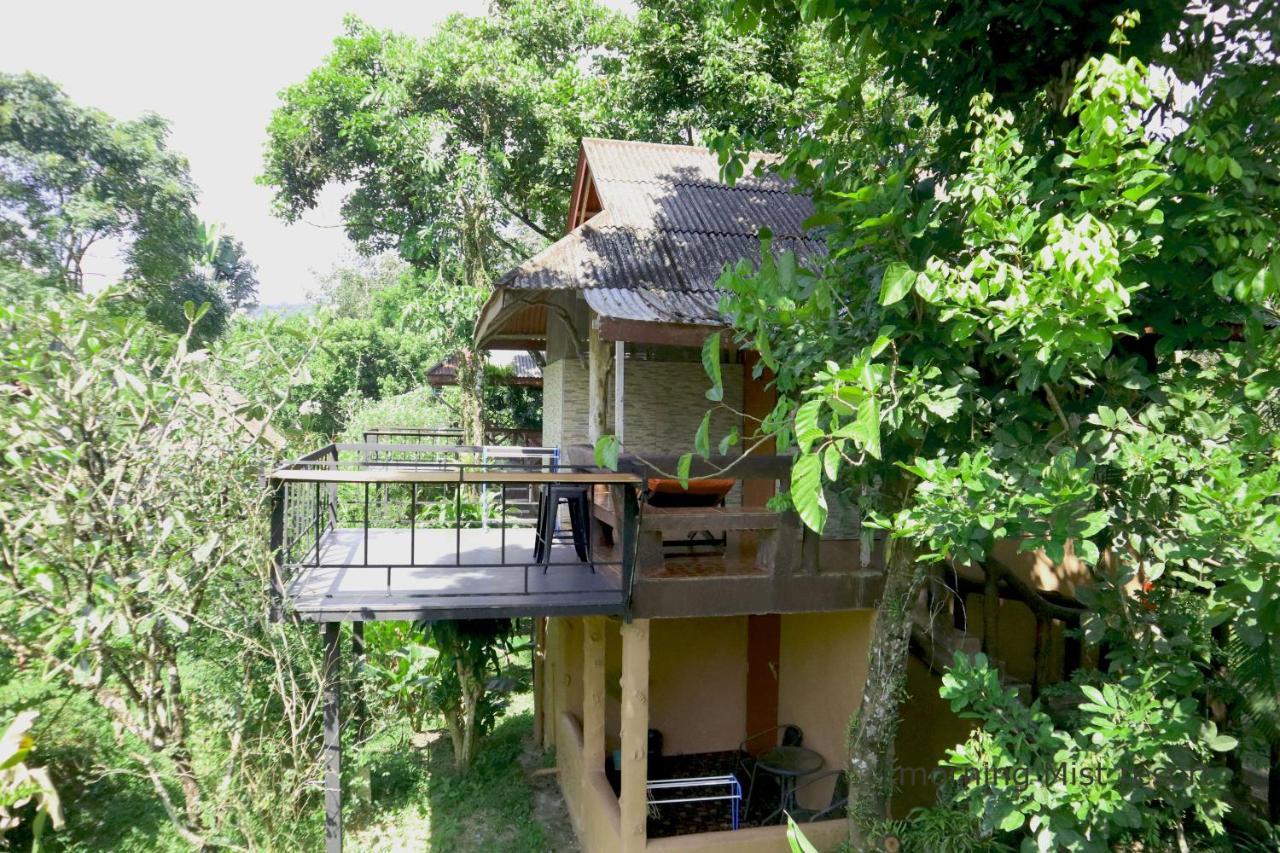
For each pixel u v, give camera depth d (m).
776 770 6.55
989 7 4.19
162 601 5.59
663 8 15.87
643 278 7.83
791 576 5.92
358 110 17.66
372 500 10.93
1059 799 3.17
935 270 3.11
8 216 19.75
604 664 7.23
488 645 8.85
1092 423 3.62
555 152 17.55
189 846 6.71
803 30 13.72
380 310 30.83
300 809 6.98
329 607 5.48
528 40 19.50
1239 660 4.45
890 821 5.16
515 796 8.38
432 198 16.94
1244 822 4.82
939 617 6.84
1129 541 3.57
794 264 4.02
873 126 4.97
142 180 21.92
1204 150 2.96
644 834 5.79
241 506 6.60
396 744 9.08
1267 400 3.49
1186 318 3.57
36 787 4.17
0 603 5.84
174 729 6.17
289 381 6.85
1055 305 2.82
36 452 5.30
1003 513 3.06
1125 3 3.94
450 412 22.31
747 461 5.68
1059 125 4.21
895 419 3.48
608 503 7.07
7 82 19.88
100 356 5.55
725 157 4.82
